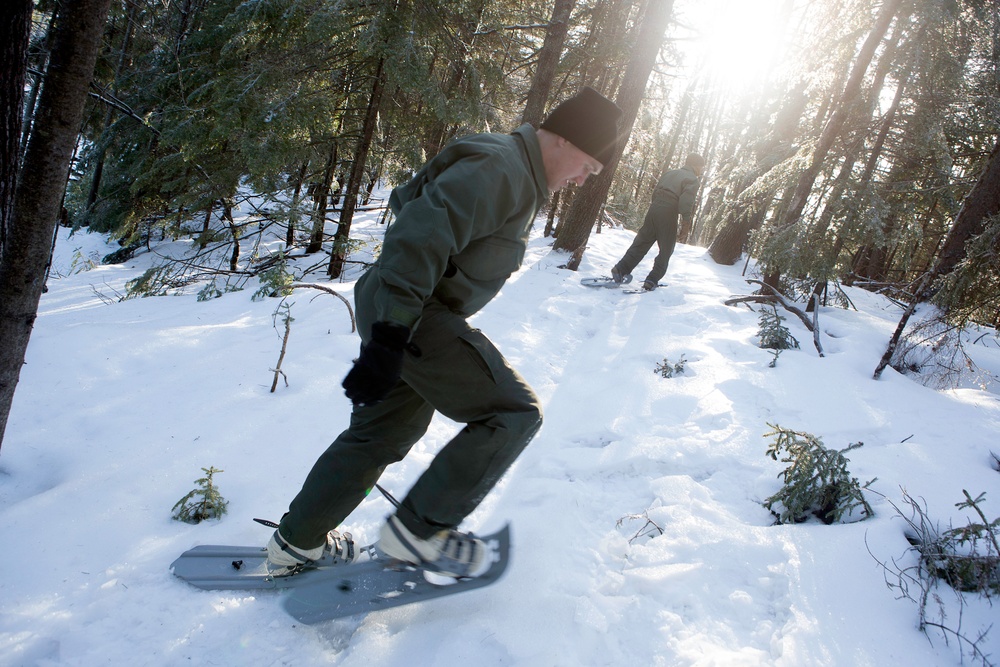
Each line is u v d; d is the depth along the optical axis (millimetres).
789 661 1648
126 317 5742
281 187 9109
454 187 1467
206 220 9852
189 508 2195
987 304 4172
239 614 1764
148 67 12461
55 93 1698
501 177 1526
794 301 6488
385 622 1820
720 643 1765
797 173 6652
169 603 1771
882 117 6387
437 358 1629
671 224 6586
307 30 7820
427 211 1435
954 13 5543
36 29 3723
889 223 6656
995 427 3316
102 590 1794
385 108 9320
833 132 6160
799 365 4133
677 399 3604
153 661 1595
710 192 12164
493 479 1665
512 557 2111
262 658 1645
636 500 2605
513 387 1663
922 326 4363
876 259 13328
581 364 4367
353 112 9750
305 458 2693
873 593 1916
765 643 1769
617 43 10984
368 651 1689
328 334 4371
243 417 3018
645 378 3941
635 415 3408
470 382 1642
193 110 9031
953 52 5969
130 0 12352
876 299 7570
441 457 1662
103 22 1726
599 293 6605
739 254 10133
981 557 1978
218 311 5441
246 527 2172
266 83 8148
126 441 2729
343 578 1852
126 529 2107
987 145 8648
